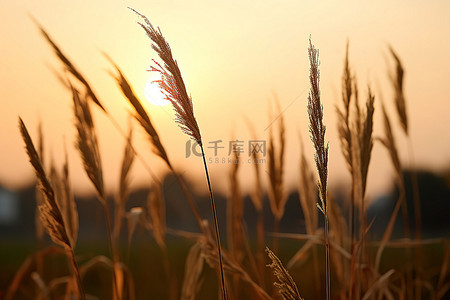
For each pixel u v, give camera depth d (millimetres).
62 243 584
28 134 561
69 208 701
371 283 728
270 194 938
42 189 570
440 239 894
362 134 604
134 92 567
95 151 667
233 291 872
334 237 809
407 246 935
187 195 620
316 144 509
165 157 588
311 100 511
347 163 607
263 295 614
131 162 846
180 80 507
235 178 895
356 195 625
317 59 516
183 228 949
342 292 807
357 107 632
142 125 572
